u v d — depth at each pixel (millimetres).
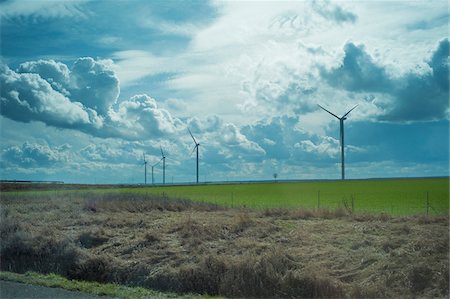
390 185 70812
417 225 18609
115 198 33406
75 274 17078
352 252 15453
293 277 13641
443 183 76375
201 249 17453
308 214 22984
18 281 14891
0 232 21453
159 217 24891
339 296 12867
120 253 18422
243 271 14320
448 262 13266
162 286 15453
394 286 12930
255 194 53250
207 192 58469
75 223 23969
